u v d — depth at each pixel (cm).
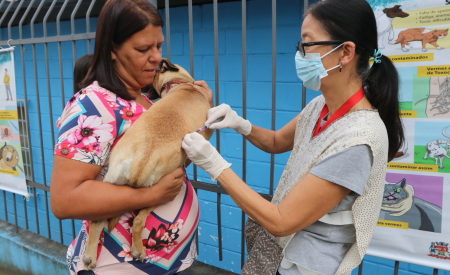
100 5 343
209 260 369
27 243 365
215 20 226
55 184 134
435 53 174
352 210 133
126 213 148
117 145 142
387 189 193
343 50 134
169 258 158
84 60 216
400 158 188
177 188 149
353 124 129
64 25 436
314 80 141
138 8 142
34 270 357
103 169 148
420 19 175
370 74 140
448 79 173
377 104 138
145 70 152
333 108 143
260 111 324
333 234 138
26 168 498
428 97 178
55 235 469
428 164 182
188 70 355
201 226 368
